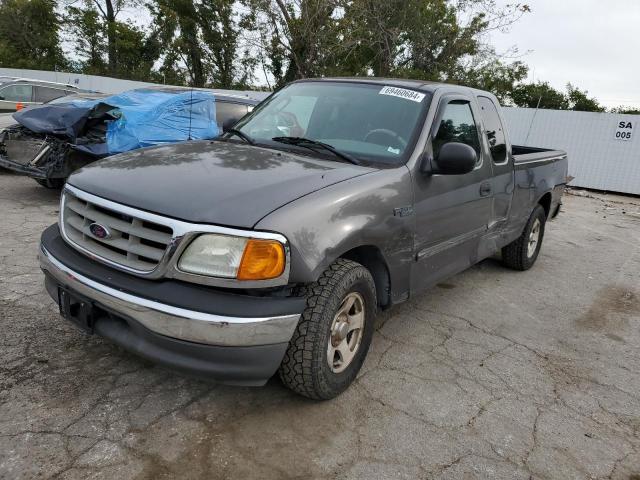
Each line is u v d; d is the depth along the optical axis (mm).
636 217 10820
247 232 2457
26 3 38625
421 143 3541
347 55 22484
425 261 3689
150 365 3248
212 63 34562
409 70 24375
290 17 22750
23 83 13062
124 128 7113
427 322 4379
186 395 2990
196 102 7742
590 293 5551
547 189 5840
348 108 3854
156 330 2459
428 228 3605
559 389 3488
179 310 2408
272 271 2484
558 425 3070
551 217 6465
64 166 7027
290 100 4180
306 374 2762
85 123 7059
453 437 2850
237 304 2443
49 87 13461
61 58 40562
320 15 21547
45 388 2930
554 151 6340
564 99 33344
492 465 2660
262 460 2533
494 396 3311
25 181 8656
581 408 3279
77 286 2701
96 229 2736
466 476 2561
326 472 2492
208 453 2543
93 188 2828
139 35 38219
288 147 3602
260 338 2473
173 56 37688
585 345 4238
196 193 2629
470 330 4297
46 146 7059
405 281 3510
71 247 2920
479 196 4250
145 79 37000
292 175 2941
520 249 5816
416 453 2689
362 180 3062
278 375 2920
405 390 3266
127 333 2627
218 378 2529
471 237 4297
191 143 3719
